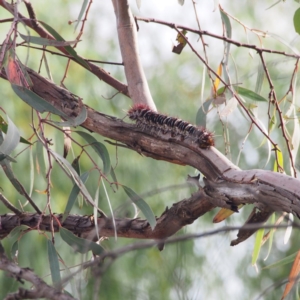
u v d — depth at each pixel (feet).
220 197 11.54
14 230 13.74
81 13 13.43
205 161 12.01
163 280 26.43
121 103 30.55
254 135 29.55
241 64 31.91
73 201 13.30
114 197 28.19
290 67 26.35
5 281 22.30
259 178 10.95
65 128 15.83
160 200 29.81
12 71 12.48
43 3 29.25
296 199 10.39
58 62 26.94
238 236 13.14
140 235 14.38
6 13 26.09
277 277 30.58
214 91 15.58
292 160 14.47
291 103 15.79
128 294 13.74
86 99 27.73
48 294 8.68
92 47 30.78
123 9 15.98
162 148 12.76
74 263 22.09
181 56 34.73
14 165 24.98
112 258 8.25
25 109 25.46
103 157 13.78
